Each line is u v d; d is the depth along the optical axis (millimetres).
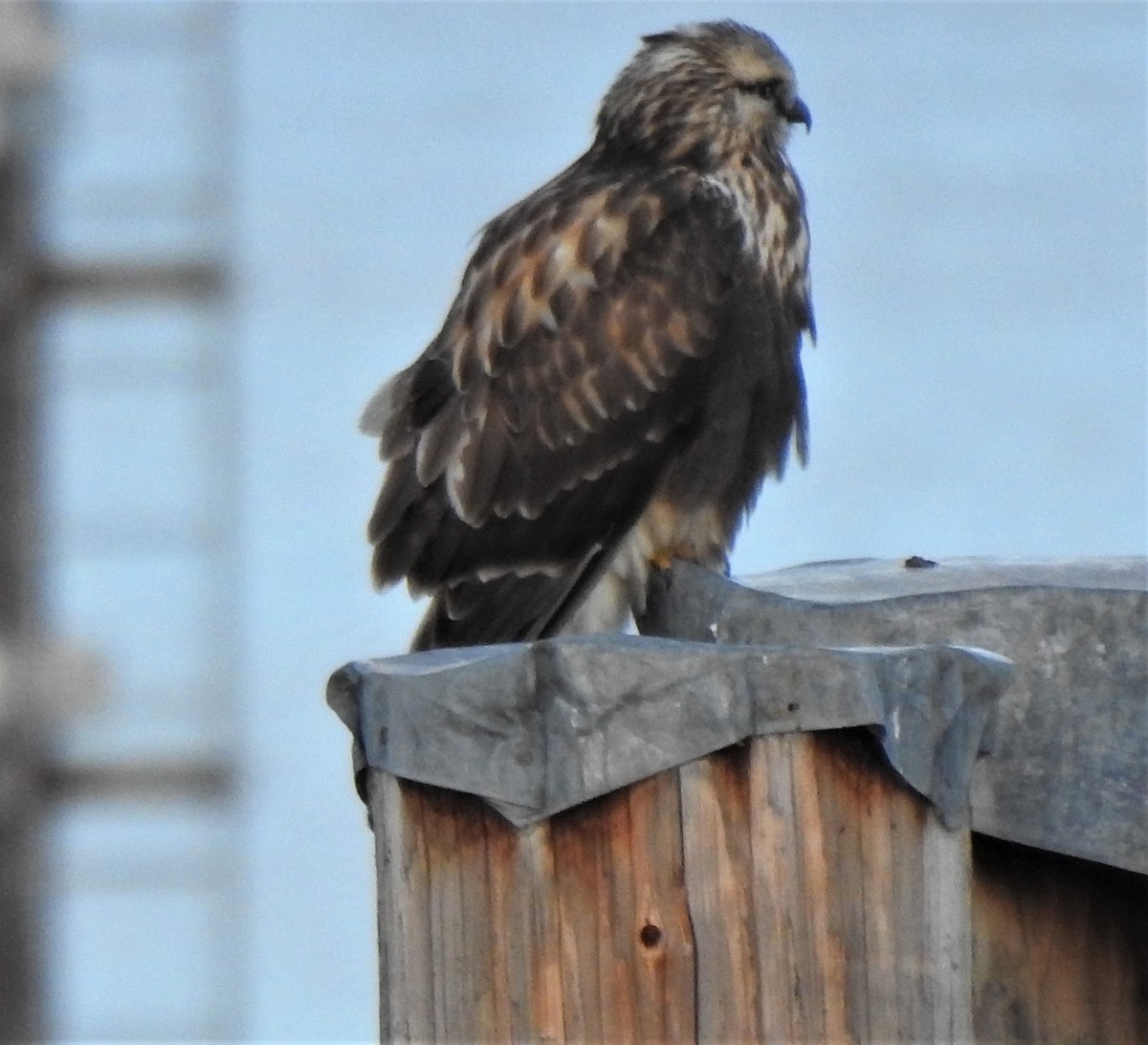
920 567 8359
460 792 7266
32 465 18359
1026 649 7777
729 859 7113
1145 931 8016
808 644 7555
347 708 7535
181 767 19500
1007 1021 7992
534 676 7156
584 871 7168
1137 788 7727
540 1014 7191
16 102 18344
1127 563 8305
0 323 18297
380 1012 7520
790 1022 7094
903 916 7121
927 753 7125
